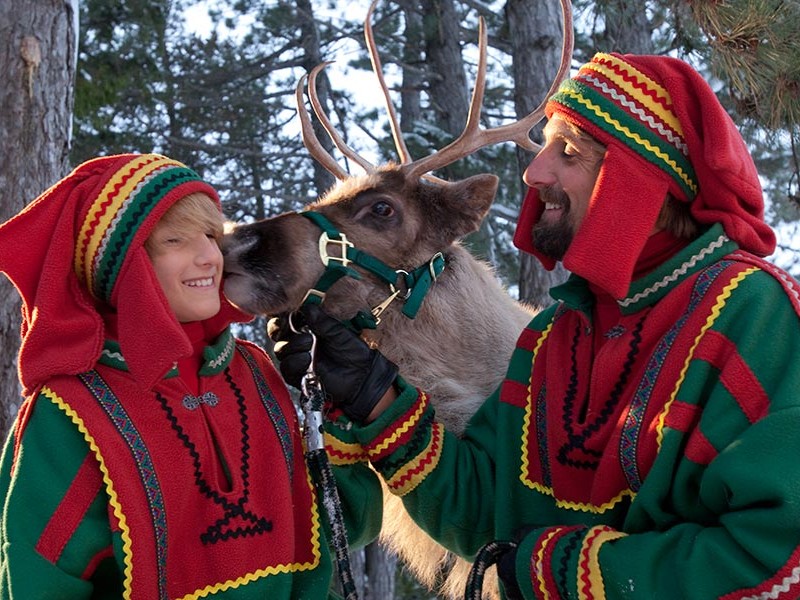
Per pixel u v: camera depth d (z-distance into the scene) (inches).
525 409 122.4
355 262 142.4
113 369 107.0
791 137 258.2
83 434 102.2
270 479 112.1
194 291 110.6
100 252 105.0
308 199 561.9
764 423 97.7
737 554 96.2
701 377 104.3
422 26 593.9
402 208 147.2
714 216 111.3
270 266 134.6
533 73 318.7
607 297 117.3
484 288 155.3
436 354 147.6
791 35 241.4
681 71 112.5
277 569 108.6
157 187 106.8
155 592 102.0
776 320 104.5
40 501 99.6
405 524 148.0
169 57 650.8
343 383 124.2
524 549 107.7
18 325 208.1
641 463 107.0
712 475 99.2
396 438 123.8
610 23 337.1
